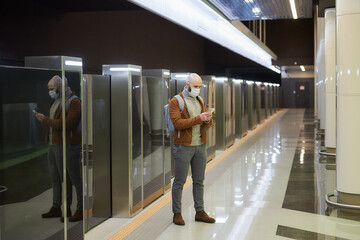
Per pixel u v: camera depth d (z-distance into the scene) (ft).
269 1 26.73
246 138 47.24
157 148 20.84
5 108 10.53
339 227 16.42
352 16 18.40
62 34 20.31
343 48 18.62
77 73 12.79
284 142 43.29
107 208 17.51
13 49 16.72
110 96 17.40
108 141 17.37
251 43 52.42
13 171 10.79
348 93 18.57
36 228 11.53
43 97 11.59
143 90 18.88
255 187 23.08
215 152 33.71
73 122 12.70
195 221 17.17
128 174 17.43
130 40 29.04
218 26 33.37
